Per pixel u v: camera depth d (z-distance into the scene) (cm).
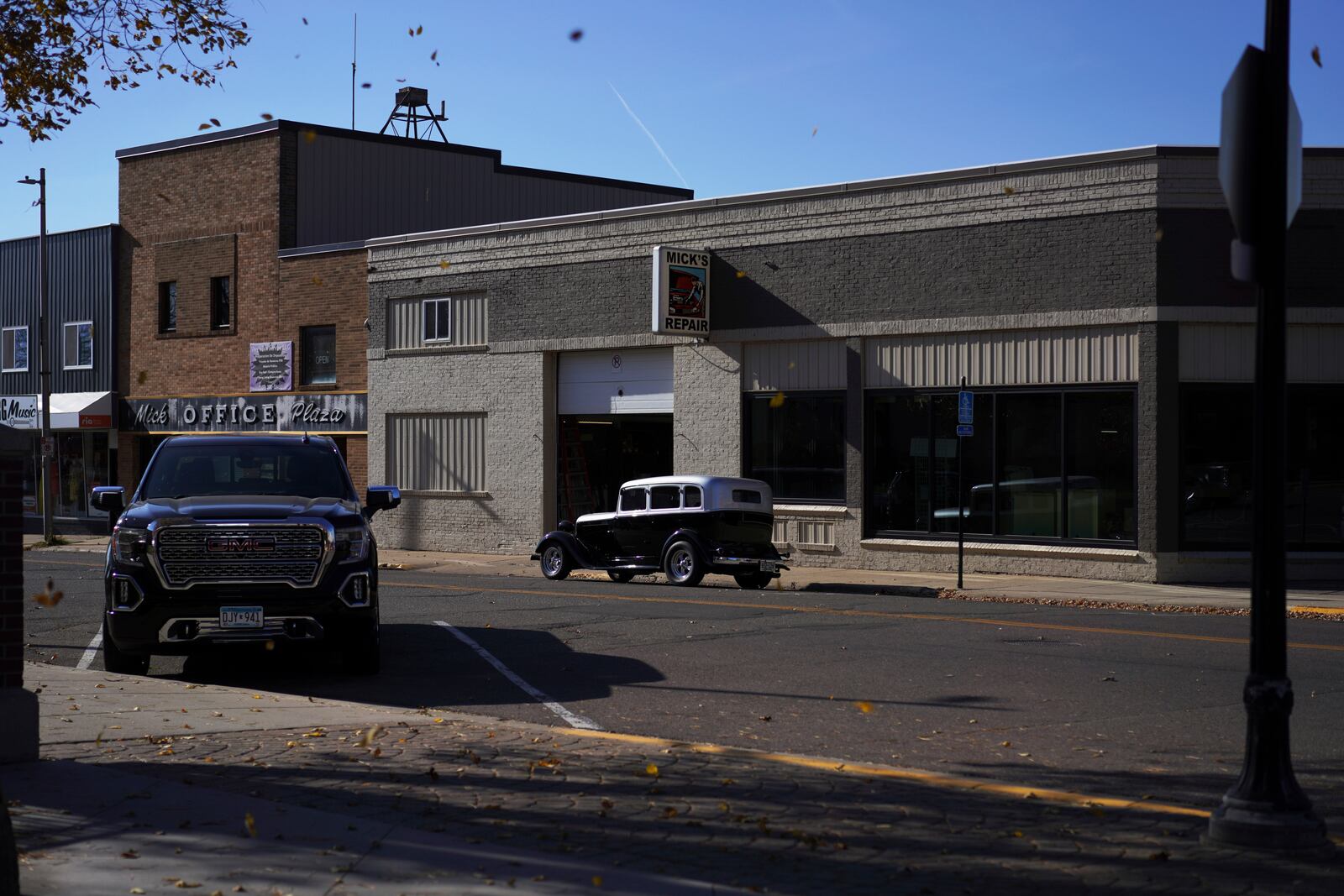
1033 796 743
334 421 3350
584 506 2936
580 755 849
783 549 2561
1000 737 933
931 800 733
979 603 1900
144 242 3834
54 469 4112
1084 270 2203
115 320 3900
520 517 2977
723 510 2156
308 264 3412
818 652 1347
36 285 4134
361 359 3300
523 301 2961
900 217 2402
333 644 1201
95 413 3847
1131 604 1884
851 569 2470
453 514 3106
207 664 1323
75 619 1702
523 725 962
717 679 1184
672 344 2712
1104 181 2181
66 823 664
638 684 1166
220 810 693
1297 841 627
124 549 1160
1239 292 2134
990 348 2320
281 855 609
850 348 2464
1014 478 2303
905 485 2423
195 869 586
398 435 3219
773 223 2555
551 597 1928
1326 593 2014
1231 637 1451
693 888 566
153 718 959
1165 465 2142
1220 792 774
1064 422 2242
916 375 2400
